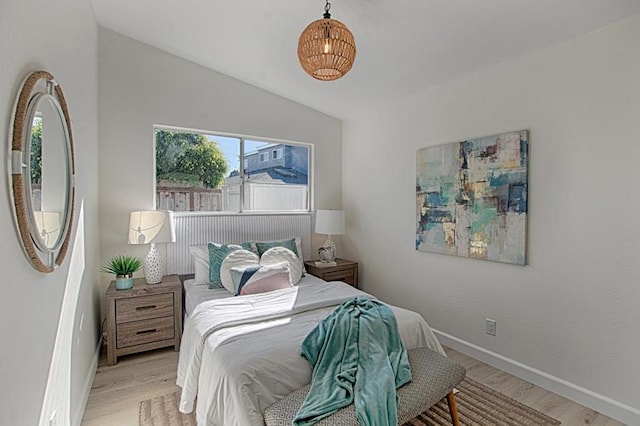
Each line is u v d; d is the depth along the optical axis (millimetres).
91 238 2562
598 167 2076
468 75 2824
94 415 2088
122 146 3098
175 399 2266
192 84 3402
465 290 2896
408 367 1796
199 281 3146
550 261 2324
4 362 982
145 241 2904
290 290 2768
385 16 2246
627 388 1997
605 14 1927
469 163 2801
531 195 2410
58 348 1557
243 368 1619
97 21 2855
